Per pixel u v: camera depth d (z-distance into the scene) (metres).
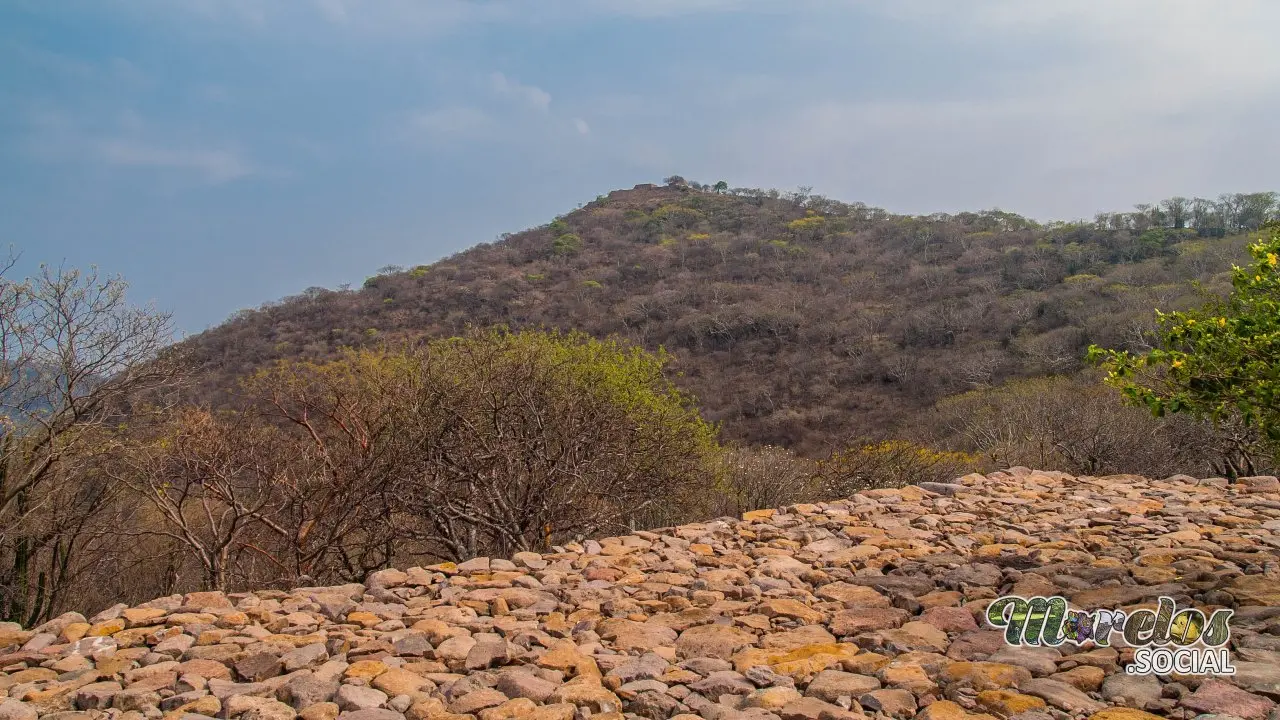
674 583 5.42
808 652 3.93
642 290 57.00
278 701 3.53
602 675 3.87
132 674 3.86
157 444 8.70
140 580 12.07
